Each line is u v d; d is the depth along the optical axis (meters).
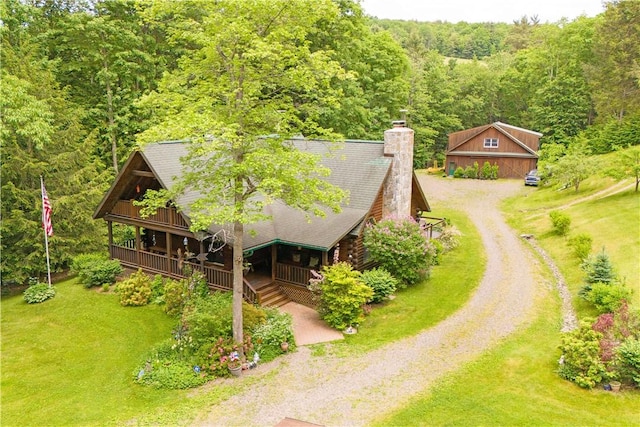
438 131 61.66
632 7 48.59
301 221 21.25
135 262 22.81
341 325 17.50
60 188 26.44
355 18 35.44
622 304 15.71
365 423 11.98
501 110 68.69
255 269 21.83
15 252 24.94
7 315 19.88
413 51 75.69
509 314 18.33
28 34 30.55
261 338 15.74
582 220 28.06
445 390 13.32
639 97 45.69
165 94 15.18
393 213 23.38
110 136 32.44
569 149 44.00
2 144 23.64
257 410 12.68
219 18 13.83
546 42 66.69
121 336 17.59
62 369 15.50
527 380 13.70
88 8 33.78
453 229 30.61
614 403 12.52
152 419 12.45
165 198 15.66
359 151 24.22
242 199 15.26
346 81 34.38
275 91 16.39
